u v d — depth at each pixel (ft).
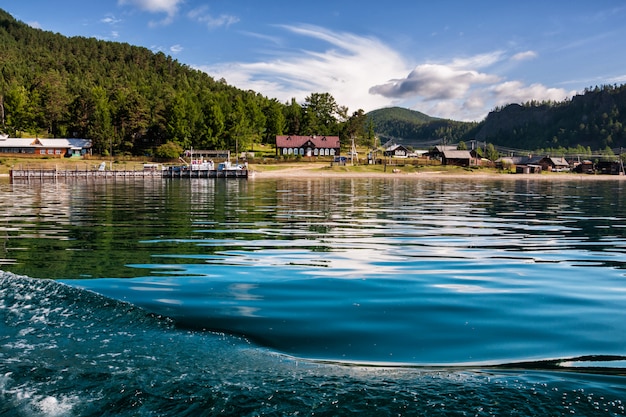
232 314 25.94
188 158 381.81
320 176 317.63
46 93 505.25
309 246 51.42
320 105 584.40
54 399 16.08
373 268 39.65
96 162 355.15
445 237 58.90
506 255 46.29
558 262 42.63
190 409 15.47
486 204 114.52
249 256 45.21
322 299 29.43
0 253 46.16
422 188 191.83
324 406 15.51
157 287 32.42
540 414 14.96
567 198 141.49
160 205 104.73
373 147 557.74
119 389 16.72
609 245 53.11
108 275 36.42
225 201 117.60
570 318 25.67
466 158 446.19
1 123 473.26
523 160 555.28
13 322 23.56
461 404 15.60
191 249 49.14
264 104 604.49
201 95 576.61
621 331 23.52
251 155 406.00
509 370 18.51
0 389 16.72
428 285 33.40
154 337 21.99
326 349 20.79
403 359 19.70
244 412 15.21
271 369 18.40
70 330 22.68
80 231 62.34
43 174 261.65
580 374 18.10
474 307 27.76
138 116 435.94
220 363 19.01
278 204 109.40
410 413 15.03
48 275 36.22
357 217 82.33
